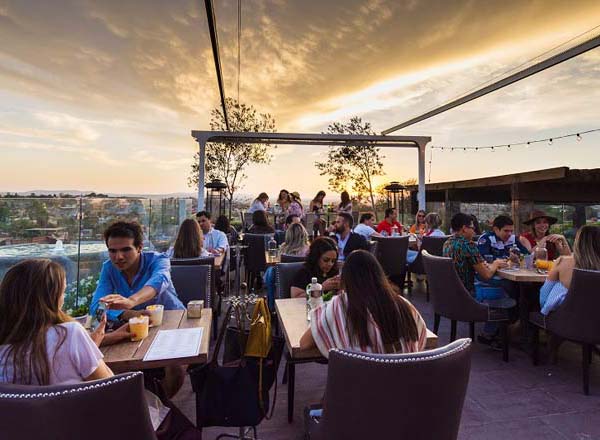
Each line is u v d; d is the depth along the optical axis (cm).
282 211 989
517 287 383
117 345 178
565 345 369
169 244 783
